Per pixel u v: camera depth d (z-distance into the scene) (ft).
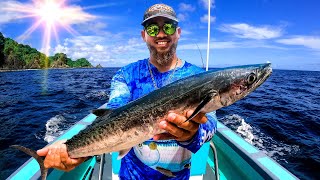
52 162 2.39
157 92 2.23
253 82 2.12
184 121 1.93
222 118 13.64
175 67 2.83
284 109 16.93
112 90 2.85
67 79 51.75
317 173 7.62
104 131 2.33
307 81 55.26
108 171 4.59
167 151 2.66
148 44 2.76
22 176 3.48
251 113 15.08
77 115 15.53
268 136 10.70
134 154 2.79
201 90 2.09
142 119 2.21
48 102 20.86
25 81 46.16
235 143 4.65
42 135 11.79
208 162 5.16
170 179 2.73
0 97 24.32
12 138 11.35
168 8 2.68
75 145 2.40
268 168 3.70
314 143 9.91
